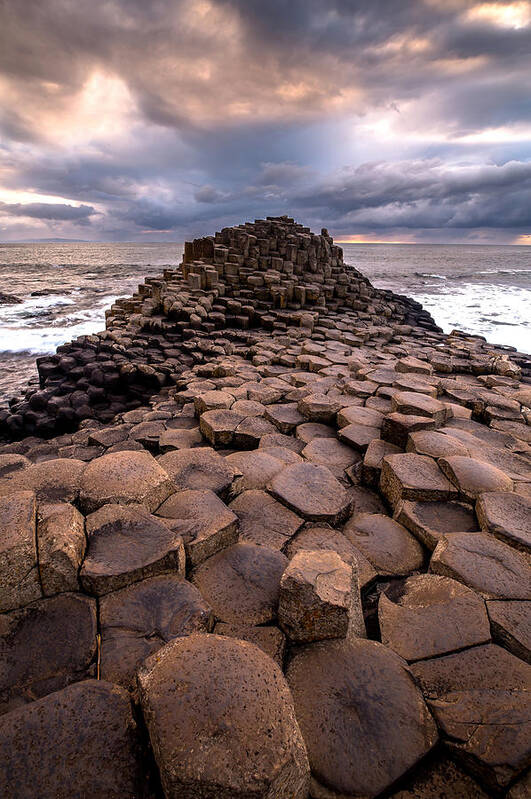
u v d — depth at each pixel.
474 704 1.74
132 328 12.75
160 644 1.95
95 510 2.78
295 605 2.01
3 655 1.87
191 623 2.05
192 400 6.32
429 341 13.27
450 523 3.02
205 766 1.30
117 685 1.68
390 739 1.64
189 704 1.47
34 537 2.12
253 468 3.79
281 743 1.38
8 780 1.37
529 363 10.23
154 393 8.92
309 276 18.81
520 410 5.55
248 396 5.76
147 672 1.61
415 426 4.11
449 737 1.63
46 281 36.59
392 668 1.91
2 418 8.09
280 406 5.41
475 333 17.19
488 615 2.20
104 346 10.52
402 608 2.31
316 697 1.78
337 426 5.03
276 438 4.62
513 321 19.67
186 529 2.64
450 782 1.56
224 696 1.50
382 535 3.01
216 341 11.61
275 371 7.90
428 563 2.79
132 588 2.21
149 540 2.41
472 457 3.91
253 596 2.34
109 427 5.86
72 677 1.81
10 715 1.55
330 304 17.55
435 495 3.23
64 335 16.61
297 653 2.00
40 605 2.09
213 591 2.38
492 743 1.58
